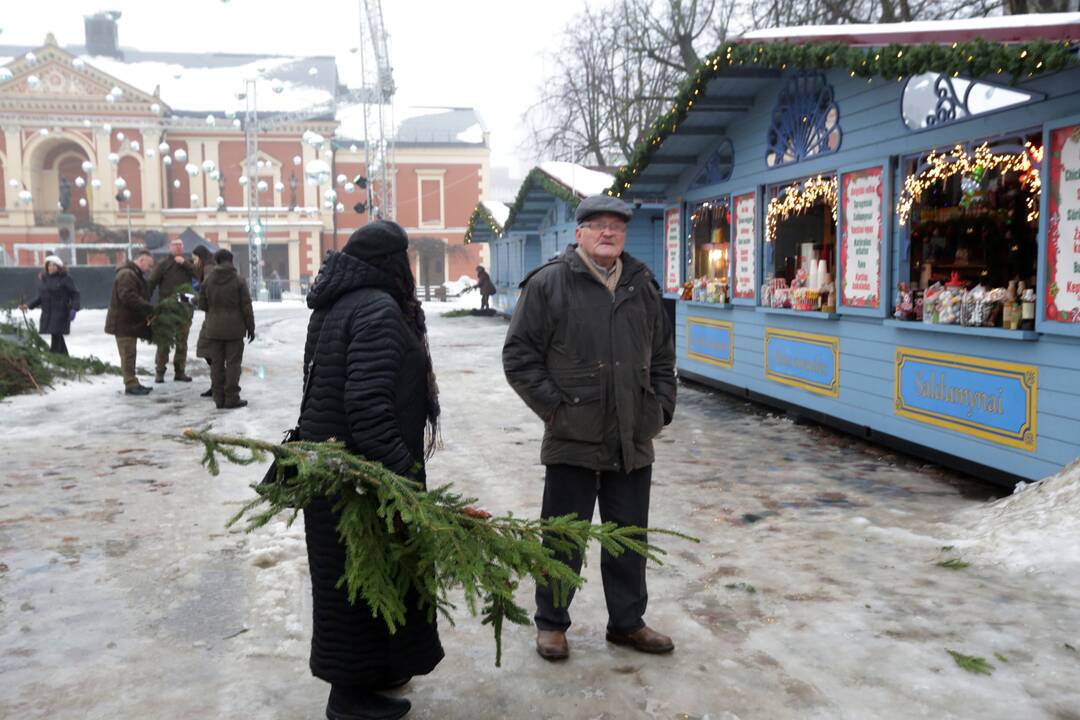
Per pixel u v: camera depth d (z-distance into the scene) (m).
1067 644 3.48
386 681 2.92
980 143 6.25
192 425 8.38
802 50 7.37
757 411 9.37
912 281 7.04
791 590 4.13
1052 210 5.46
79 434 7.94
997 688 3.15
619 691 3.18
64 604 4.01
